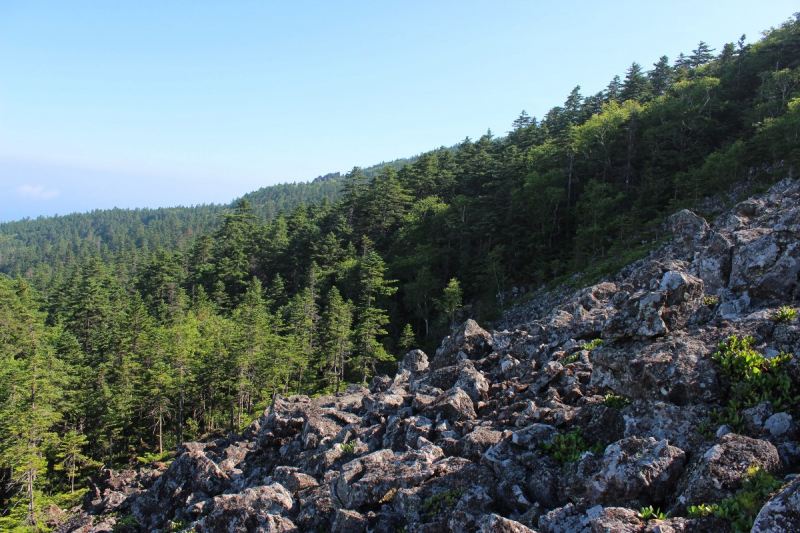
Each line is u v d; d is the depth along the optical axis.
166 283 93.44
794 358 9.51
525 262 70.81
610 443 10.86
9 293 68.81
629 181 71.50
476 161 97.56
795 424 8.51
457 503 10.38
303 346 59.12
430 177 103.88
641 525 7.28
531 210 71.88
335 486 13.03
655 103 77.81
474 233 76.12
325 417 22.30
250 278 96.44
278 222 103.50
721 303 14.36
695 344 11.27
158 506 19.50
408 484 11.85
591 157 76.75
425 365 30.14
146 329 62.72
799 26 81.88
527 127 103.56
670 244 28.94
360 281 73.75
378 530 10.91
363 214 96.94
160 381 49.38
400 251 87.69
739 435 8.11
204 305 80.62
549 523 8.55
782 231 14.61
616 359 12.23
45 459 41.56
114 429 48.75
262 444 22.73
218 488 19.50
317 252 87.56
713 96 73.56
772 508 5.95
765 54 79.00
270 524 12.31
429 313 72.75
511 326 57.97
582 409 12.25
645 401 10.75
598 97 104.31
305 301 67.56
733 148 55.31
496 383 18.69
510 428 13.51
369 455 13.70
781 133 52.78
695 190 56.59
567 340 19.38
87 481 44.75
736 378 10.03
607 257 56.59
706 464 7.69
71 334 70.94
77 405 49.41
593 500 8.68
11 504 40.41
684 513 7.51
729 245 16.81
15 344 60.78
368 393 28.45
